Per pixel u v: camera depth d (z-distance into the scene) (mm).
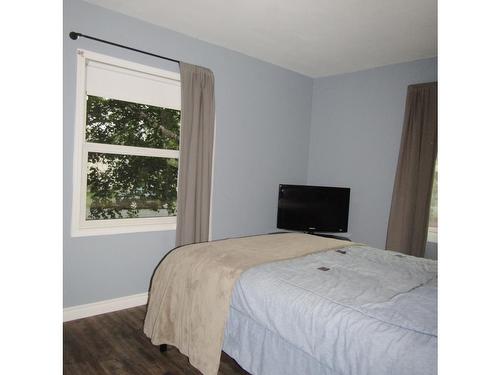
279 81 3922
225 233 3551
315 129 4324
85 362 2020
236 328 1743
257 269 1781
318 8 2475
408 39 2941
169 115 3154
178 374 1935
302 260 2002
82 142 2605
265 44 3242
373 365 1154
